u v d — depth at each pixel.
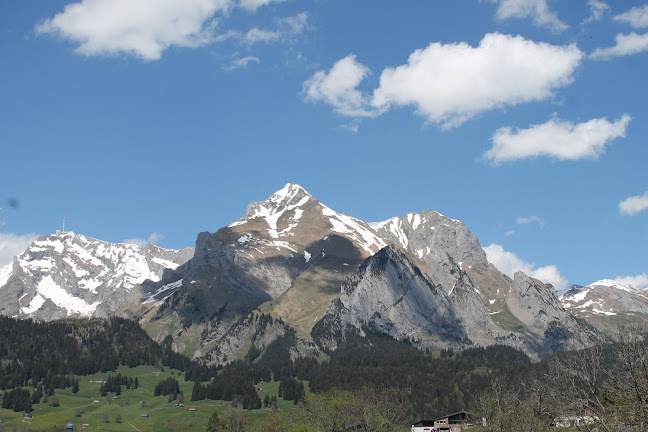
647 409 76.81
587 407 88.88
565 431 103.25
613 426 79.56
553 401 113.38
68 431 94.69
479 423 155.50
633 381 78.44
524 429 124.56
